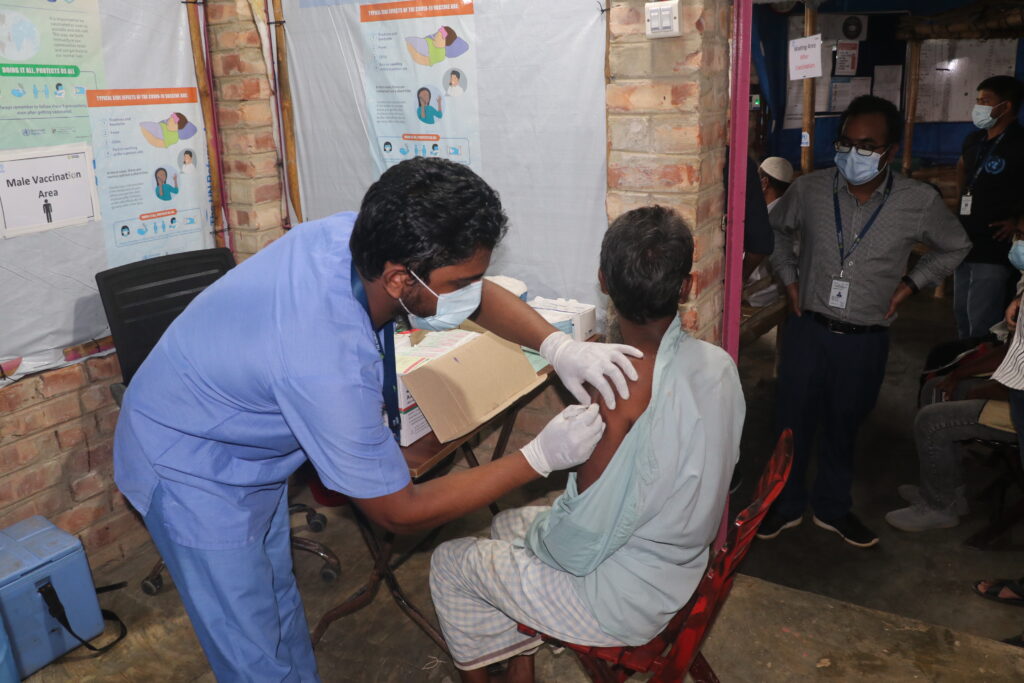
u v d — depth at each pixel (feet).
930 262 9.18
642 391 4.71
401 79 9.26
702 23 6.97
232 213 10.59
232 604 5.52
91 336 9.24
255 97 10.05
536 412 9.77
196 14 9.77
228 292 5.03
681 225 4.65
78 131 8.75
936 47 20.89
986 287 13.83
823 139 19.88
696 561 5.23
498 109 8.70
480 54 8.61
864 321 9.16
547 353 5.43
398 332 7.76
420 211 4.04
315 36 9.71
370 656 7.96
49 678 7.84
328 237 4.92
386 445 4.70
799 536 10.53
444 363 6.86
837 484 10.21
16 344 8.52
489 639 5.90
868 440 13.12
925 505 10.66
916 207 8.80
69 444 9.12
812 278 9.37
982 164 13.53
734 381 4.96
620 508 4.75
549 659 7.82
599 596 5.02
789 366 9.74
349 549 9.78
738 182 7.91
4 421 8.50
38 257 8.58
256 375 4.73
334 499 7.40
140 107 9.34
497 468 4.84
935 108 21.39
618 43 7.44
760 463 12.29
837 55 19.62
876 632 7.86
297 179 10.56
